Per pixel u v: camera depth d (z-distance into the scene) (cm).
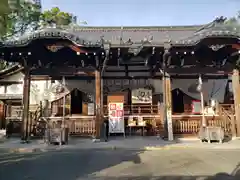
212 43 1216
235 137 1304
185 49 1250
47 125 1295
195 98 1669
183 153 938
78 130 1366
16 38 1216
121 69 1661
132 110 1572
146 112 1639
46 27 1248
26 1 1809
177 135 1358
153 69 1612
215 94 1667
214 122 1359
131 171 657
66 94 1677
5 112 1839
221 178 582
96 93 1328
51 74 1362
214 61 1388
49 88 1692
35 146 1102
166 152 969
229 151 980
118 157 867
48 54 1324
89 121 1377
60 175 623
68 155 916
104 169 682
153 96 1661
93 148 1053
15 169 695
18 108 1734
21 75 1803
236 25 1216
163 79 1363
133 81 1670
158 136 1427
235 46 1225
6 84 1809
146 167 704
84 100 1688
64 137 1154
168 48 1201
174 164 742
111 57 1406
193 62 1395
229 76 1684
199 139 1284
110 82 1669
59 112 1673
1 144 1174
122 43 1246
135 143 1163
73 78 1678
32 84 1694
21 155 928
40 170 680
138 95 1652
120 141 1241
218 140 1178
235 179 573
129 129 1518
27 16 1902
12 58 1330
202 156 872
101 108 1332
